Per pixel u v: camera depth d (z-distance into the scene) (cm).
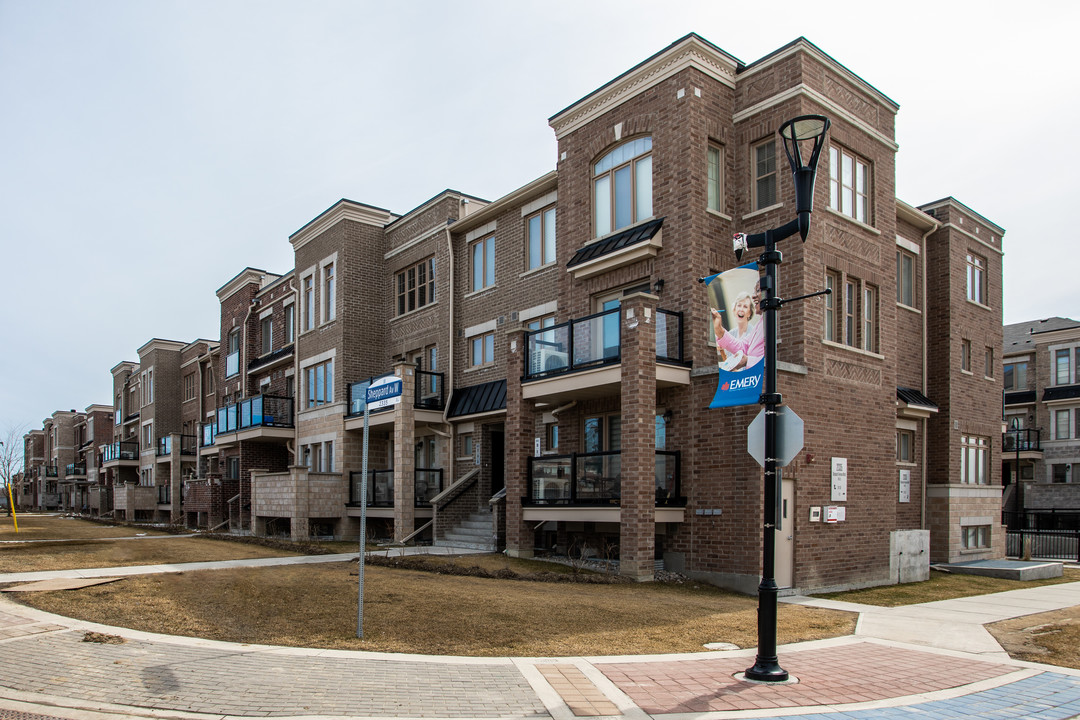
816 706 686
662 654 866
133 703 646
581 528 1731
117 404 5747
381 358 2716
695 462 1534
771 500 805
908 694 734
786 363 1452
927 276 2266
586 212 1856
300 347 2925
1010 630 1070
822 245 1580
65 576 1306
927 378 2227
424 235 2564
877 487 1661
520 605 1093
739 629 1019
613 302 1786
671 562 1555
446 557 1702
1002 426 2392
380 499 2350
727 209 1658
